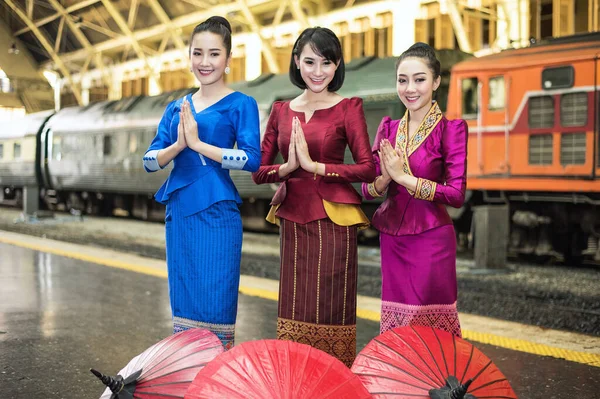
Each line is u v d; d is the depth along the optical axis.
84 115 17.70
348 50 19.22
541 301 6.10
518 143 8.91
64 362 3.90
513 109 8.98
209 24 2.79
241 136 2.77
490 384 2.34
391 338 2.48
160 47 26.34
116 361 3.94
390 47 18.09
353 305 2.80
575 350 4.27
